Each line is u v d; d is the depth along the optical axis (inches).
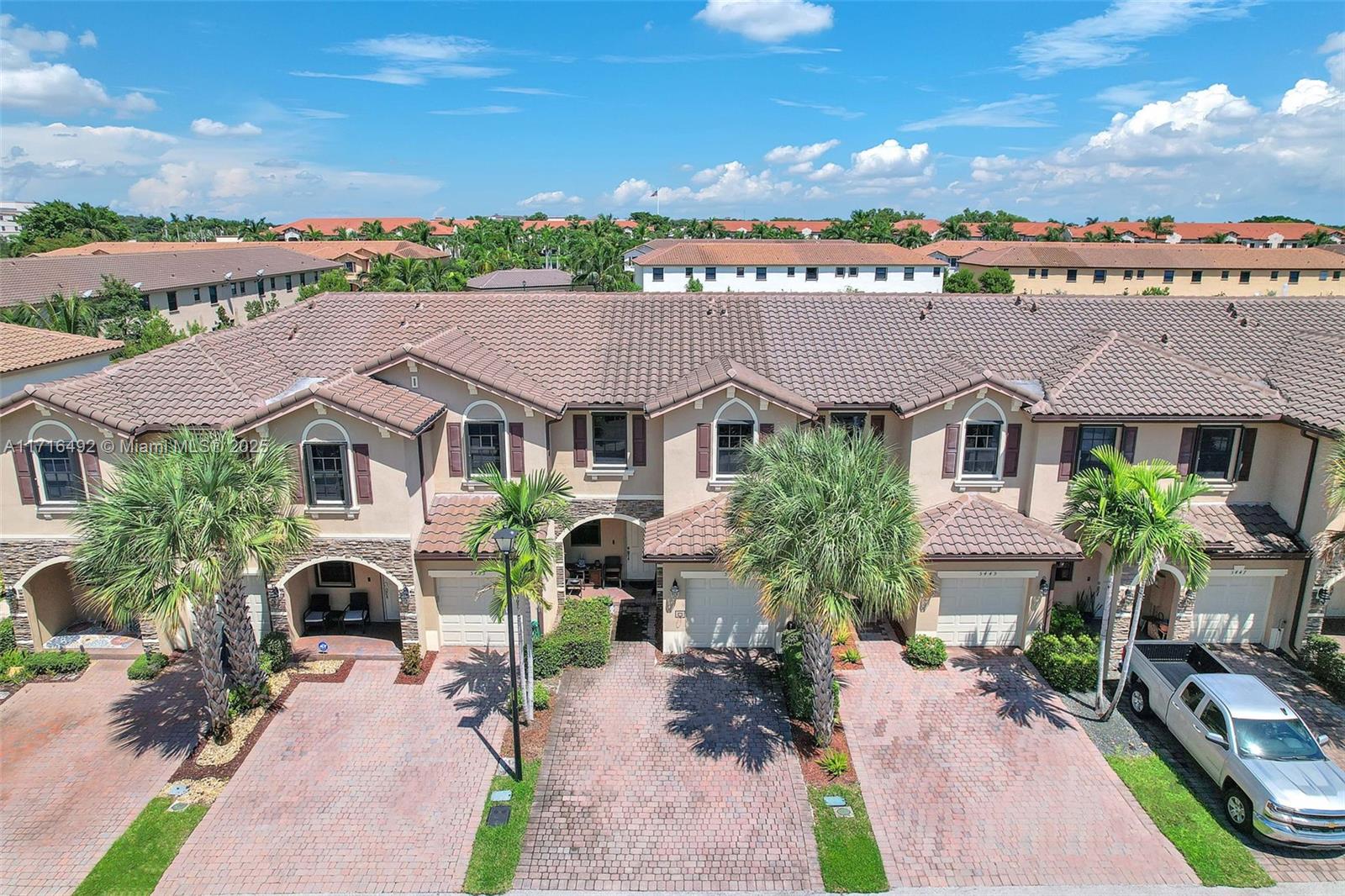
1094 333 1023.0
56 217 4355.3
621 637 920.3
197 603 666.2
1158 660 781.9
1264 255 3361.2
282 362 981.8
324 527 831.1
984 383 840.9
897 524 627.5
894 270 3425.2
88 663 863.7
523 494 683.4
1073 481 831.7
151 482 648.4
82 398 815.7
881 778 683.4
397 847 611.8
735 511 698.2
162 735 747.4
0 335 1211.2
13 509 833.5
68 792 671.1
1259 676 842.8
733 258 3358.8
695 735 740.0
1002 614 882.8
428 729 749.3
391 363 863.7
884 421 918.4
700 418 863.7
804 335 1016.9
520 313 1059.3
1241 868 588.4
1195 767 697.0
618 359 961.5
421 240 5142.7
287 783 679.1
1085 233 5260.8
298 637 909.8
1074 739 735.1
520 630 838.5
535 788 672.4
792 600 615.2
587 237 4643.2
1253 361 972.6
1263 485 896.3
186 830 626.5
